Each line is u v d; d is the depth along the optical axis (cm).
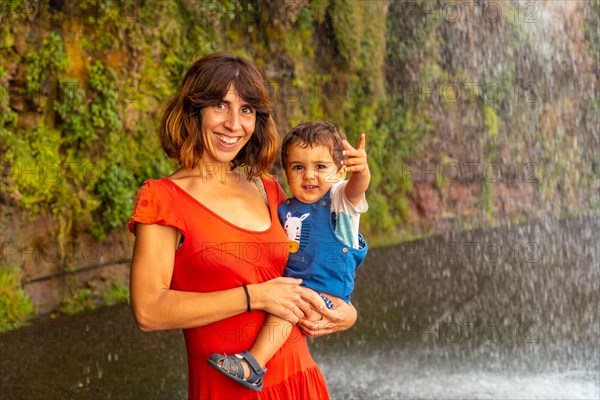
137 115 779
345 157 255
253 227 217
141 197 203
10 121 686
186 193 208
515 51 1259
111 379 513
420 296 796
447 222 1155
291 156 254
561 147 1290
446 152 1180
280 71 973
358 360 573
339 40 1038
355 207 243
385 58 1148
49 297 677
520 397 486
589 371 541
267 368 215
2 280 642
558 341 628
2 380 501
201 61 213
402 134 1134
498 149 1236
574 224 1205
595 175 1295
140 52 789
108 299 716
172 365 550
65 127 722
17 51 694
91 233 728
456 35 1212
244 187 228
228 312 204
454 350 602
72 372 524
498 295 804
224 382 212
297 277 248
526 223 1216
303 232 250
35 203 686
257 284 209
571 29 1278
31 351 567
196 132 212
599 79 1290
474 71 1232
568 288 837
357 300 777
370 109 1091
